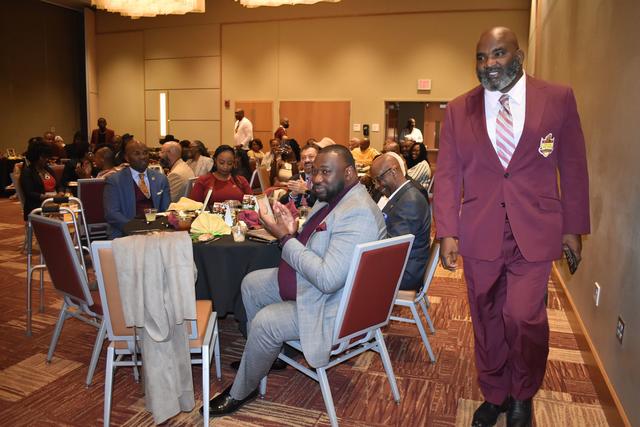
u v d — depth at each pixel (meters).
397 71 10.71
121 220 3.89
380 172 3.22
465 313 3.94
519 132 2.02
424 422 2.42
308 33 11.26
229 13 11.86
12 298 4.11
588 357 3.00
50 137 10.67
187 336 2.28
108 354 2.30
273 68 11.64
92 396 2.62
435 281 4.82
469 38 10.19
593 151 3.26
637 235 2.24
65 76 13.36
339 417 2.45
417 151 7.74
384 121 10.96
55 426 2.35
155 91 12.86
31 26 12.44
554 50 5.53
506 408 2.38
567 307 3.89
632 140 2.40
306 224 2.52
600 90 3.14
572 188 2.03
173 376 2.27
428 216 3.12
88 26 13.15
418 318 3.03
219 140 12.37
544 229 2.01
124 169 4.09
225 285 2.81
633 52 2.46
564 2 4.88
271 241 2.83
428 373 2.92
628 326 2.29
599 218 3.01
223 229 3.03
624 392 2.28
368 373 2.91
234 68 11.98
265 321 2.28
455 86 10.41
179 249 2.15
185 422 2.38
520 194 2.02
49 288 4.36
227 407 2.45
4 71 11.94
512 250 2.09
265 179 6.32
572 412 2.53
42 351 3.14
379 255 2.17
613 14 2.89
